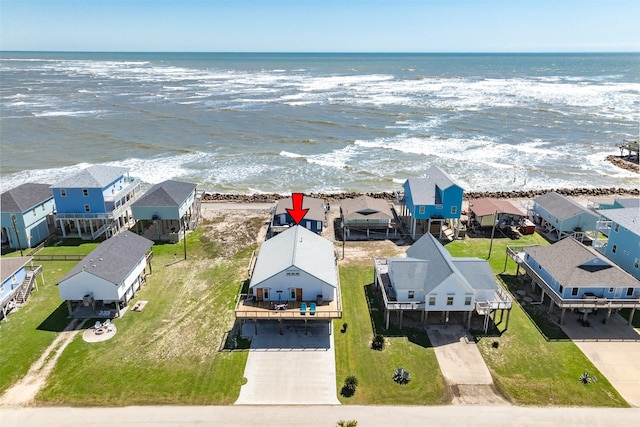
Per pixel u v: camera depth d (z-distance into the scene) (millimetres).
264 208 62375
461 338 34844
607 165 82250
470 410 28078
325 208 56969
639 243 39000
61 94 161250
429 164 82312
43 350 33156
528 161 84188
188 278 43688
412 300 35844
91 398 28781
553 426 26875
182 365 31766
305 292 36188
